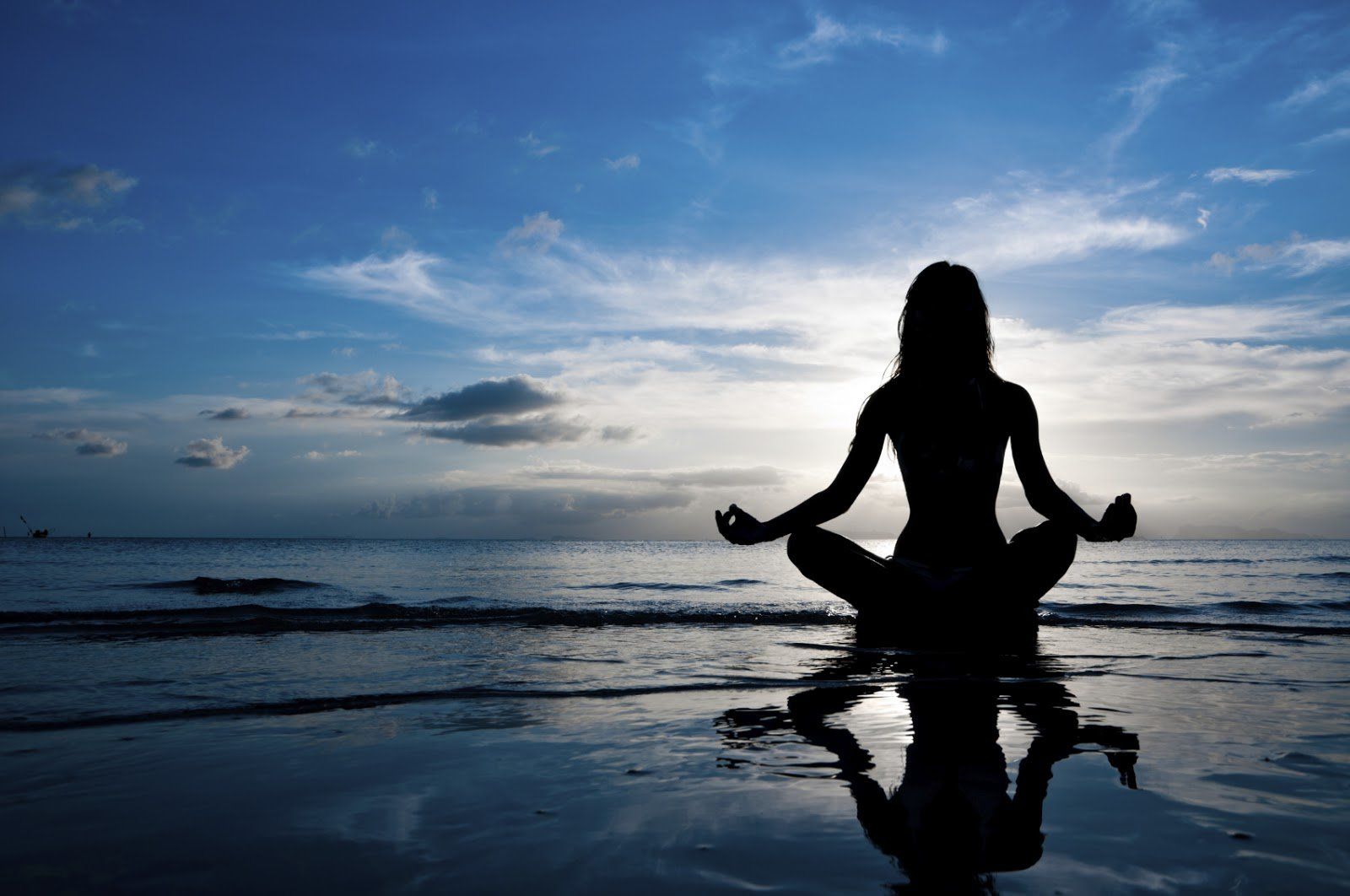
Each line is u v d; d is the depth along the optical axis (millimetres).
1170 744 2068
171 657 3594
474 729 2236
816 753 1960
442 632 4625
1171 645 4246
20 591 8383
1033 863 1229
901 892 1121
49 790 1657
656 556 29719
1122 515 3846
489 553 31141
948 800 1573
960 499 4480
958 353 4586
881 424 4727
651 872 1195
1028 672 3340
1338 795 1614
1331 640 4504
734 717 2404
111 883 1187
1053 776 1751
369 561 20172
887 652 3918
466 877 1185
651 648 4008
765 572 14852
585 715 2439
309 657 3619
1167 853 1273
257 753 1967
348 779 1732
